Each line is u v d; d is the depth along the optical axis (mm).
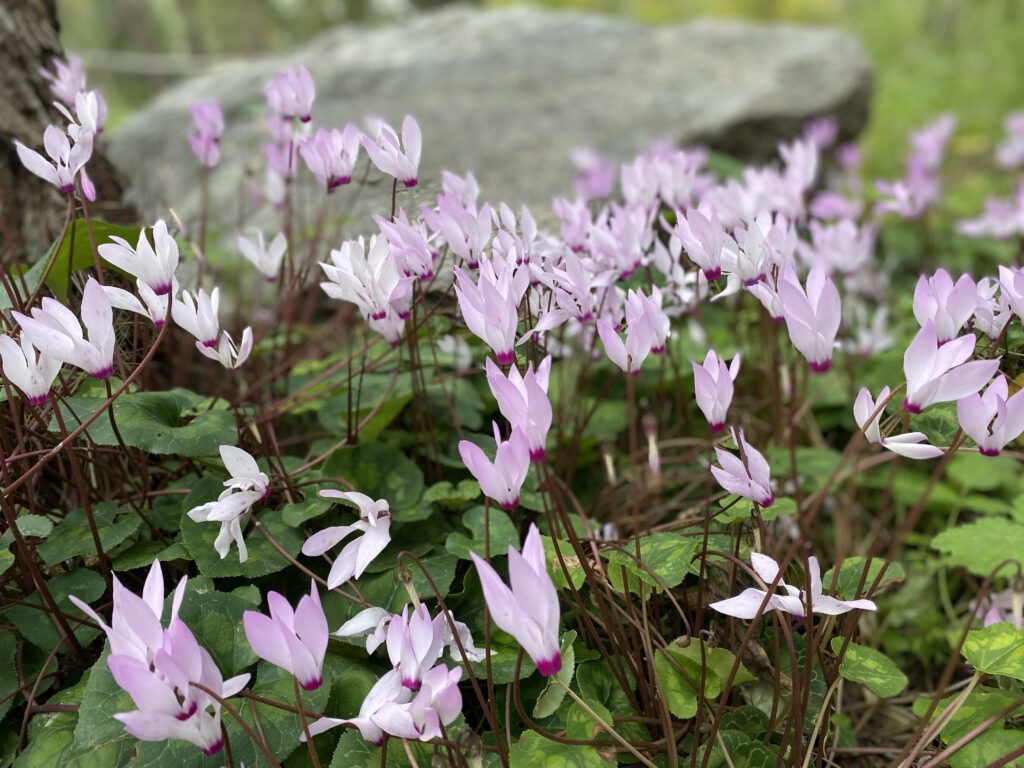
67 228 309
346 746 259
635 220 341
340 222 463
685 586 325
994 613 308
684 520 336
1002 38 1632
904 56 1772
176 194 791
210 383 476
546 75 1020
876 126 1407
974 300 236
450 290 366
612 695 289
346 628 260
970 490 501
